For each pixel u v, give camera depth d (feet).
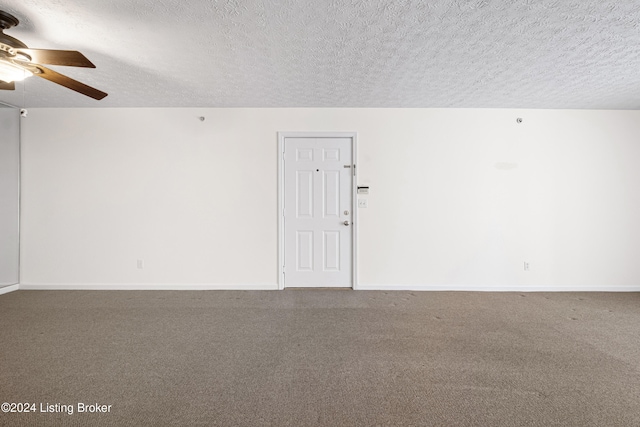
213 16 6.48
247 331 8.87
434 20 6.71
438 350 7.77
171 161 12.96
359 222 13.05
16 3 5.90
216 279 13.07
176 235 13.00
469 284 13.04
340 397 5.91
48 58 6.07
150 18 6.51
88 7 6.07
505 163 12.98
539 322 9.57
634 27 6.93
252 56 8.35
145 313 10.28
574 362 7.20
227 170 13.00
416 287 13.06
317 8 6.26
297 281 13.17
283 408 5.60
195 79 9.95
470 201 13.01
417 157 12.99
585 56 8.37
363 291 12.84
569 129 12.91
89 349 7.75
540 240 12.99
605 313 10.38
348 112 12.94
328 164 13.08
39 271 12.99
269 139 12.96
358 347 7.91
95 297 11.95
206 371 6.79
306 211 13.14
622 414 5.45
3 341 8.18
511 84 10.36
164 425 5.18
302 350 7.74
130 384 6.30
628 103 12.17
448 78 9.89
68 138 12.91
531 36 7.36
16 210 12.92
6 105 12.57
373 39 7.50
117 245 13.00
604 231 12.94
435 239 13.05
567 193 12.95
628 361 7.24
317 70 9.29
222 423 5.23
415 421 5.28
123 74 9.53
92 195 12.94
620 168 12.88
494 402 5.77
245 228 13.06
